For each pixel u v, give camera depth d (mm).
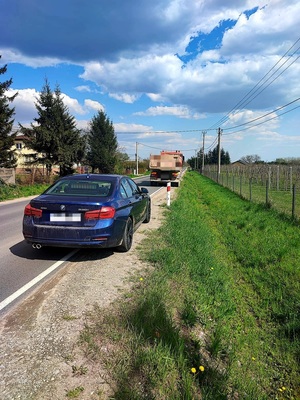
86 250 5688
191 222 8852
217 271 5141
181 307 3633
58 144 28422
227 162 94188
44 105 29234
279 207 12547
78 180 5633
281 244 6906
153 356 2518
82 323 3064
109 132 44156
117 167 45250
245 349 3229
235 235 8133
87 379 2297
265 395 2580
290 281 4926
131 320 3062
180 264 4945
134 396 2133
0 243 6336
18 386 2199
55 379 2283
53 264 4906
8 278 4289
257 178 29562
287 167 25375
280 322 3826
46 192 5352
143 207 7414
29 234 4723
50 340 2773
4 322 3082
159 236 6832
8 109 23828
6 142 23688
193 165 111125
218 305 3967
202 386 2410
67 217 4633
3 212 11336
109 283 4109
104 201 4816
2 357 2529
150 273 4500
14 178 21938
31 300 3586
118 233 4965
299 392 2693
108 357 2549
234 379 2674
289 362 3070
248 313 4066
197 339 3047
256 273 5398
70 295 3719
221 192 21344
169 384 2328
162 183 28047
